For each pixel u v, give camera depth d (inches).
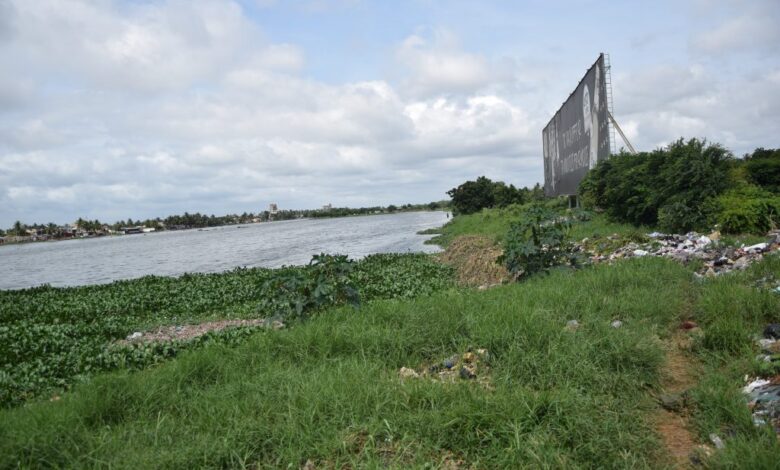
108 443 180.5
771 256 385.1
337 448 172.6
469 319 289.0
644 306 306.2
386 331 282.5
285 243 2452.0
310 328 294.4
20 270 1790.1
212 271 1280.8
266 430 183.2
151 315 573.0
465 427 178.9
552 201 1776.6
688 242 564.7
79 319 572.4
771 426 168.2
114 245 3954.2
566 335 253.3
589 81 1172.5
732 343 242.7
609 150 1016.9
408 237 2146.9
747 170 693.3
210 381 248.5
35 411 209.5
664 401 203.2
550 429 176.2
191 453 170.7
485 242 935.0
